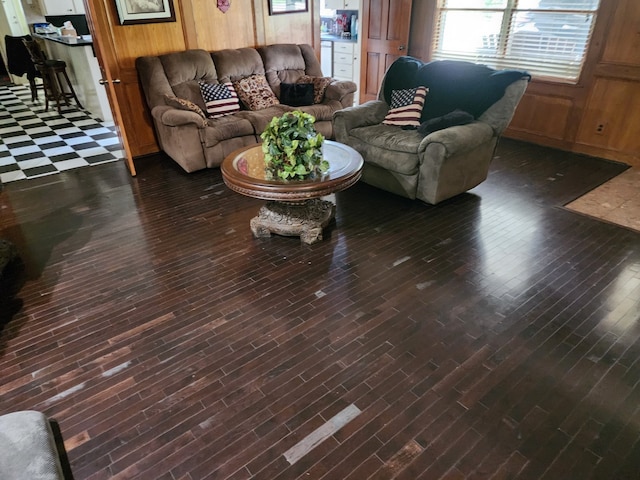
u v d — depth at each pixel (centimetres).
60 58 650
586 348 204
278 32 509
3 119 594
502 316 224
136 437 167
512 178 388
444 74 367
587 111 425
